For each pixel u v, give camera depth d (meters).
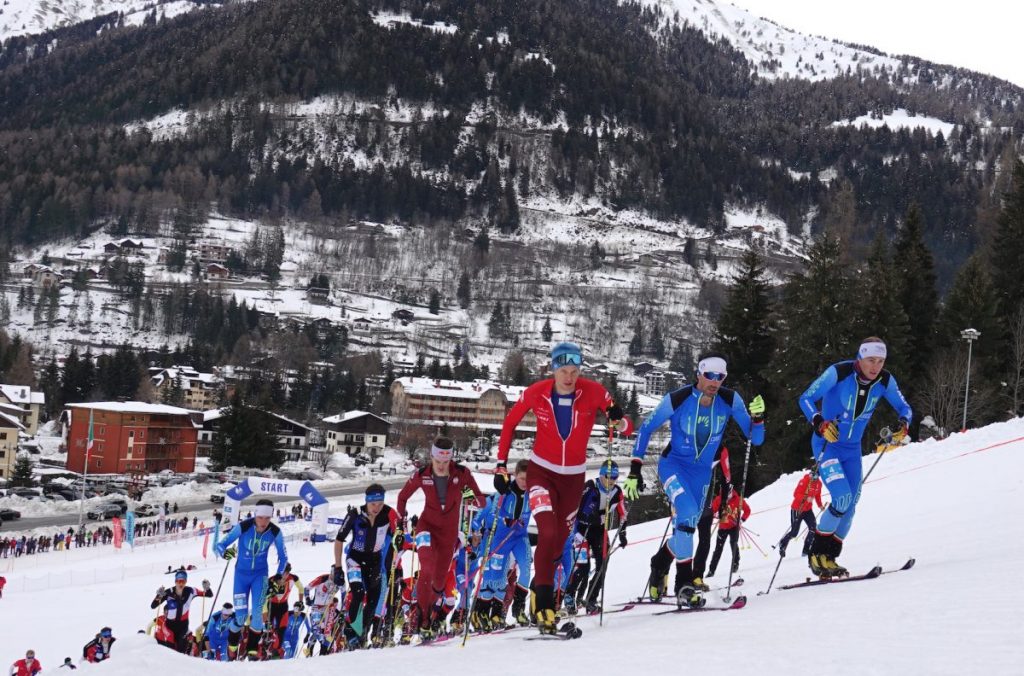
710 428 7.33
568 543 8.70
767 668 4.21
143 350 184.25
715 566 12.05
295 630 12.09
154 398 141.50
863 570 8.61
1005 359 52.19
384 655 5.87
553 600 6.45
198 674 4.89
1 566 46.53
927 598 5.80
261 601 10.50
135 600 29.30
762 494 23.28
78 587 33.12
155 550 50.91
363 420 125.88
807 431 42.84
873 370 7.88
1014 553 7.85
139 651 4.98
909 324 50.47
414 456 122.81
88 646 12.80
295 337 191.12
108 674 4.72
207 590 12.55
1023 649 3.97
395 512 8.83
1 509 66.75
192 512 73.19
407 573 21.02
